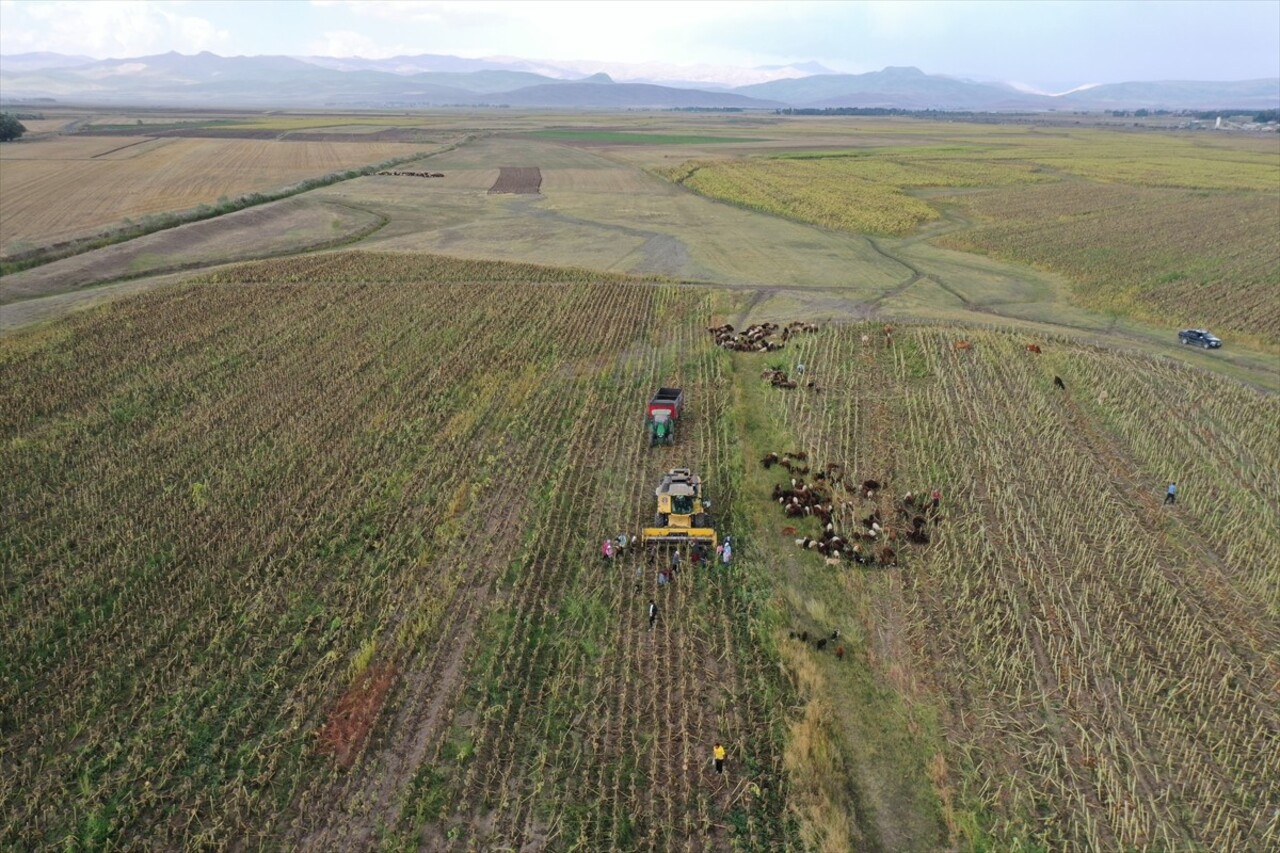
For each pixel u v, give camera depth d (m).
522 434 38.94
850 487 34.03
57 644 24.22
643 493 33.56
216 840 18.33
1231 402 43.28
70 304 58.69
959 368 48.00
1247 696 22.52
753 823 18.67
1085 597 26.48
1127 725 21.48
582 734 21.09
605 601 26.45
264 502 32.34
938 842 18.39
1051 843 18.25
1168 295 65.00
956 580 27.59
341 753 20.62
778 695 22.38
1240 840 18.30
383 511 31.83
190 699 22.34
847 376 47.38
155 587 27.05
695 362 49.38
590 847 18.02
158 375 45.69
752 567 28.47
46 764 20.31
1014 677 22.94
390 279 66.88
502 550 29.38
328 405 41.78
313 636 24.86
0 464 35.41
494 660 23.56
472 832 18.41
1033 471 35.41
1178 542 30.22
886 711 22.06
